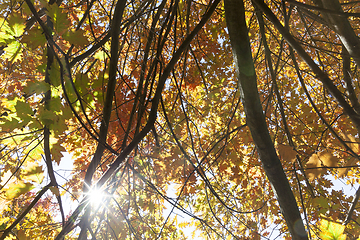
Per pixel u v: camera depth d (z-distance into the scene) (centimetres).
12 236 152
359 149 181
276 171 191
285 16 211
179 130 343
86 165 304
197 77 377
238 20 143
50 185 127
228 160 359
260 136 182
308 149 341
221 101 390
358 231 230
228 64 380
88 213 160
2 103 110
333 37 345
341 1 295
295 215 192
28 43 102
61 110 105
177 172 345
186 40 190
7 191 118
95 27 362
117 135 268
